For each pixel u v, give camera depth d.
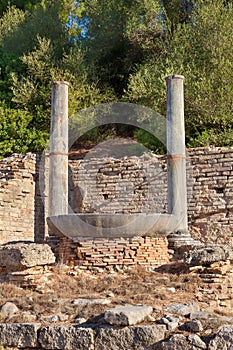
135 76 19.47
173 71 17.86
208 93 17.22
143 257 9.62
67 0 26.08
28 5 26.89
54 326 6.70
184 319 6.71
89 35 22.73
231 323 6.41
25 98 19.62
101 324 6.64
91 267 9.56
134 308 6.76
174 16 21.95
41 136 18.38
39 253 8.88
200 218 13.28
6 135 17.98
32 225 13.95
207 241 13.06
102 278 9.00
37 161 14.33
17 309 7.42
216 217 13.05
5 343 6.84
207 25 18.81
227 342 6.00
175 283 8.46
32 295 8.11
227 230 12.87
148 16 21.16
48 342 6.65
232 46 18.17
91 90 20.03
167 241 10.34
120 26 22.33
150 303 7.34
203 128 17.50
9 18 24.56
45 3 26.30
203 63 18.75
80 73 20.27
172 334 6.32
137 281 8.68
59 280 8.91
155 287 8.30
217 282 8.30
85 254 9.67
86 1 23.72
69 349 6.55
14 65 21.48
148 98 18.50
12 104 20.12
